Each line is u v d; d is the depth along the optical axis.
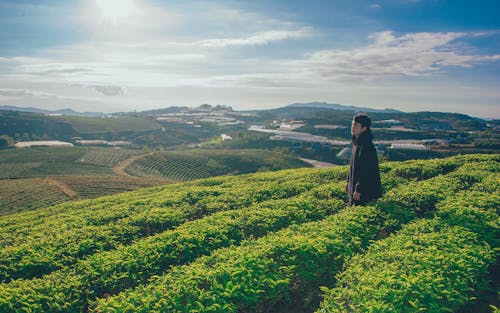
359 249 8.83
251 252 8.19
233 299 6.79
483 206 10.34
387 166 18.58
